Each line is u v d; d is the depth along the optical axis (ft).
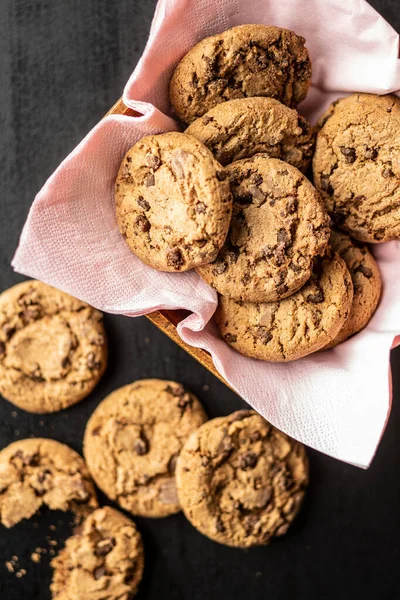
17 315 2.31
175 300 1.75
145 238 1.73
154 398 2.29
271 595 2.35
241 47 1.73
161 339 2.33
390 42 1.75
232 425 2.24
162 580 2.36
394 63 1.75
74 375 2.31
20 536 2.37
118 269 1.78
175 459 2.30
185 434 2.30
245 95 1.77
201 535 2.36
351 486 2.33
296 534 2.34
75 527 2.36
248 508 2.28
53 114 2.24
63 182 1.74
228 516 2.28
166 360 2.33
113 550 2.32
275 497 2.29
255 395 1.78
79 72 2.22
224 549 2.36
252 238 1.72
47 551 2.36
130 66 2.21
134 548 2.33
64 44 2.22
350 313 1.82
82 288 1.77
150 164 1.70
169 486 2.32
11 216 2.27
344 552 2.33
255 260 1.72
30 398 2.32
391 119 1.78
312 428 1.81
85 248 1.77
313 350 1.79
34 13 2.22
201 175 1.66
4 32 2.23
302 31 1.80
